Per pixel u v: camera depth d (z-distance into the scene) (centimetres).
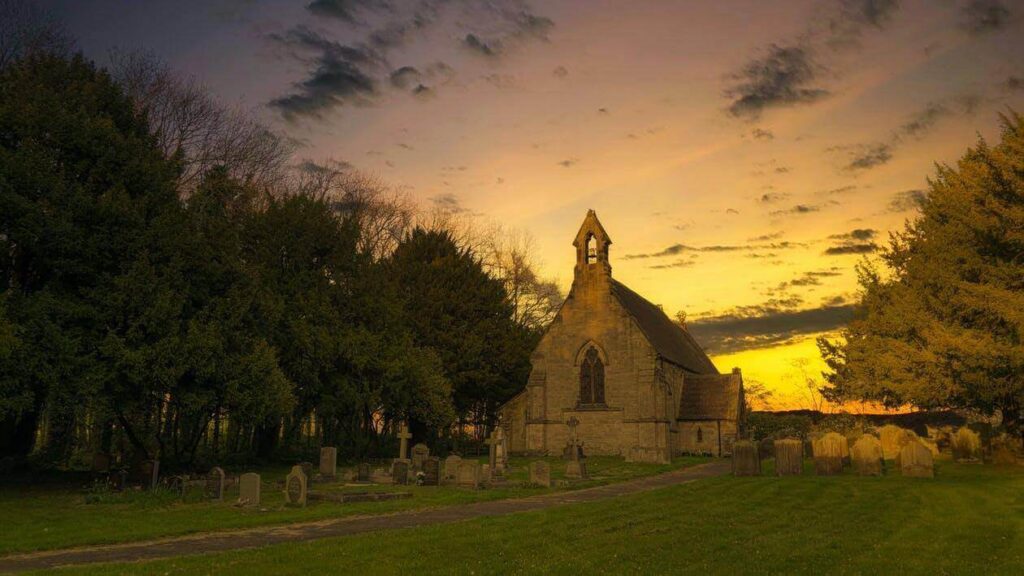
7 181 2631
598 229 5459
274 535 1662
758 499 2242
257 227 4188
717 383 5553
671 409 5328
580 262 5484
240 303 3189
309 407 4253
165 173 3161
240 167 4975
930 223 3922
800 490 2459
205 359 2853
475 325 5862
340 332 4184
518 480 3155
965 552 1357
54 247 2684
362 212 6375
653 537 1544
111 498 2228
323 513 2008
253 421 3158
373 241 6594
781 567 1238
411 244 6125
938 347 3128
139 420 3198
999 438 3462
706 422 5341
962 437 3475
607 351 5269
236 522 1834
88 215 2761
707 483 2786
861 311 5125
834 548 1409
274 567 1234
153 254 2891
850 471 3131
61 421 3319
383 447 4972
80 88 3080
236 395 2970
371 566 1244
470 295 5881
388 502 2306
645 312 6222
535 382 5425
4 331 2270
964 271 3353
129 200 2833
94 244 2742
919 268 3931
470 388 5800
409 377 4544
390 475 3102
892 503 2081
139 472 2627
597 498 2475
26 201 2603
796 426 6800
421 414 4641
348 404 4203
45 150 2778
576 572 1205
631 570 1217
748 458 3117
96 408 2616
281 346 3925
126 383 2742
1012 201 3048
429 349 4962
